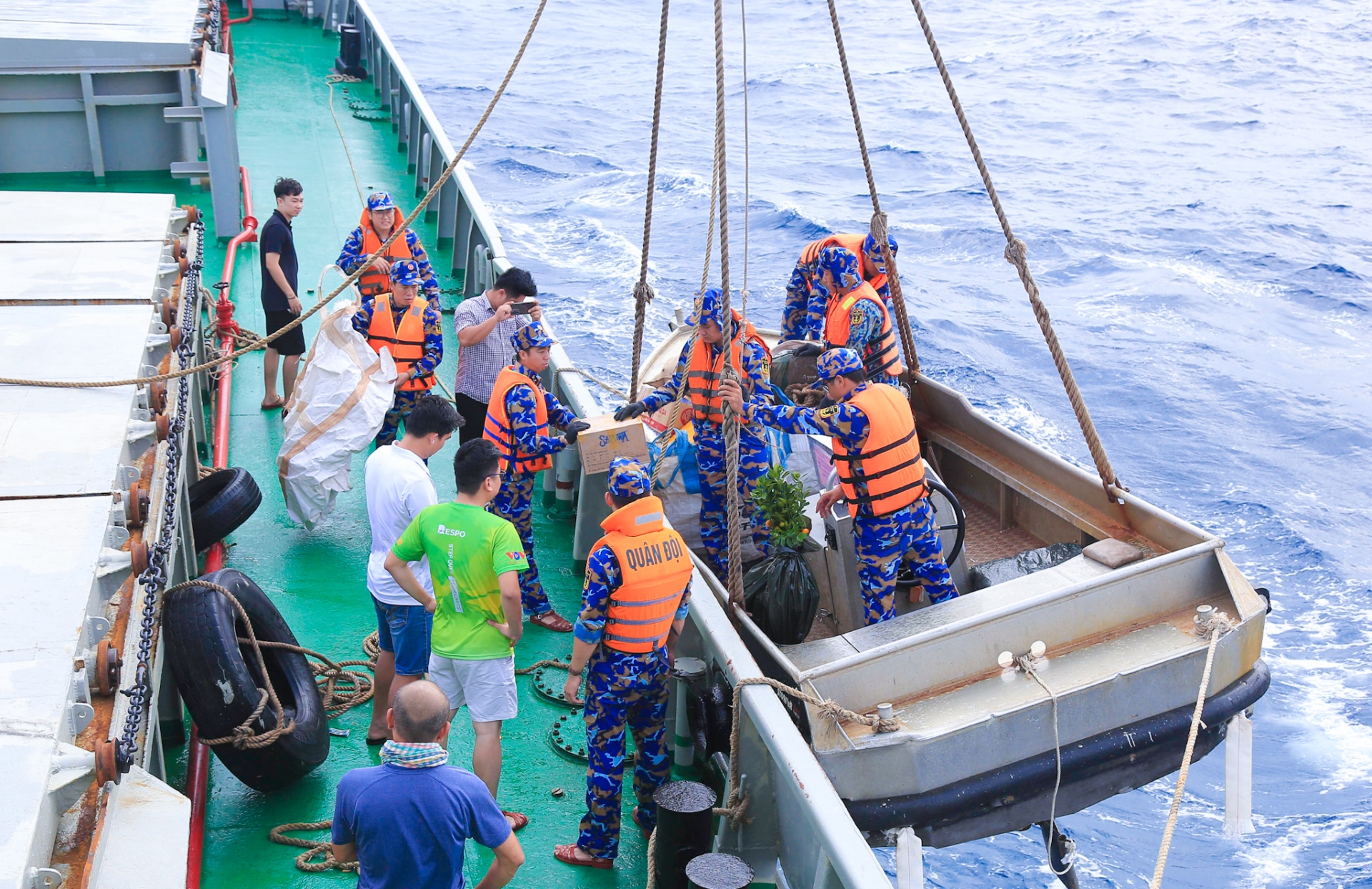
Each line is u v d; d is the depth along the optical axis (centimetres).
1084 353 2680
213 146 1097
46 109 1145
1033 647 519
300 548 704
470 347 726
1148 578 550
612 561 439
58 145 1177
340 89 1692
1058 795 510
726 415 531
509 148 4194
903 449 566
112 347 540
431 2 8225
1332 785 1405
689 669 526
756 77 5806
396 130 1513
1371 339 2808
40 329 559
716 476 639
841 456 575
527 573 635
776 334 912
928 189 3944
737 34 7175
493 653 457
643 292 704
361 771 336
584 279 2758
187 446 694
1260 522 2000
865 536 580
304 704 517
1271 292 3094
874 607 587
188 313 621
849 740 466
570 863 479
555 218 3341
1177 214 3697
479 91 5244
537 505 788
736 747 466
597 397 1947
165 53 1114
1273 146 4534
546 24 7344
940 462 800
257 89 1658
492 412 611
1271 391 2519
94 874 308
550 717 576
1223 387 2531
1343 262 3288
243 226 1127
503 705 464
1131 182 4066
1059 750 502
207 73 1098
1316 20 6788
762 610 543
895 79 5831
